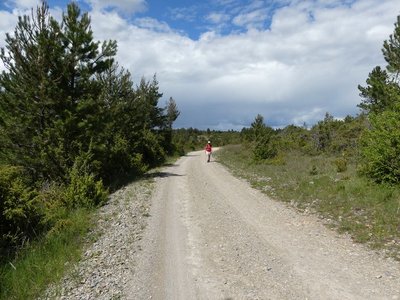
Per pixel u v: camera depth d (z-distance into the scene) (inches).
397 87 791.1
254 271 282.7
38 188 605.0
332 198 502.0
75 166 618.8
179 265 300.5
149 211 493.0
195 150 2876.5
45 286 269.7
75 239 377.4
